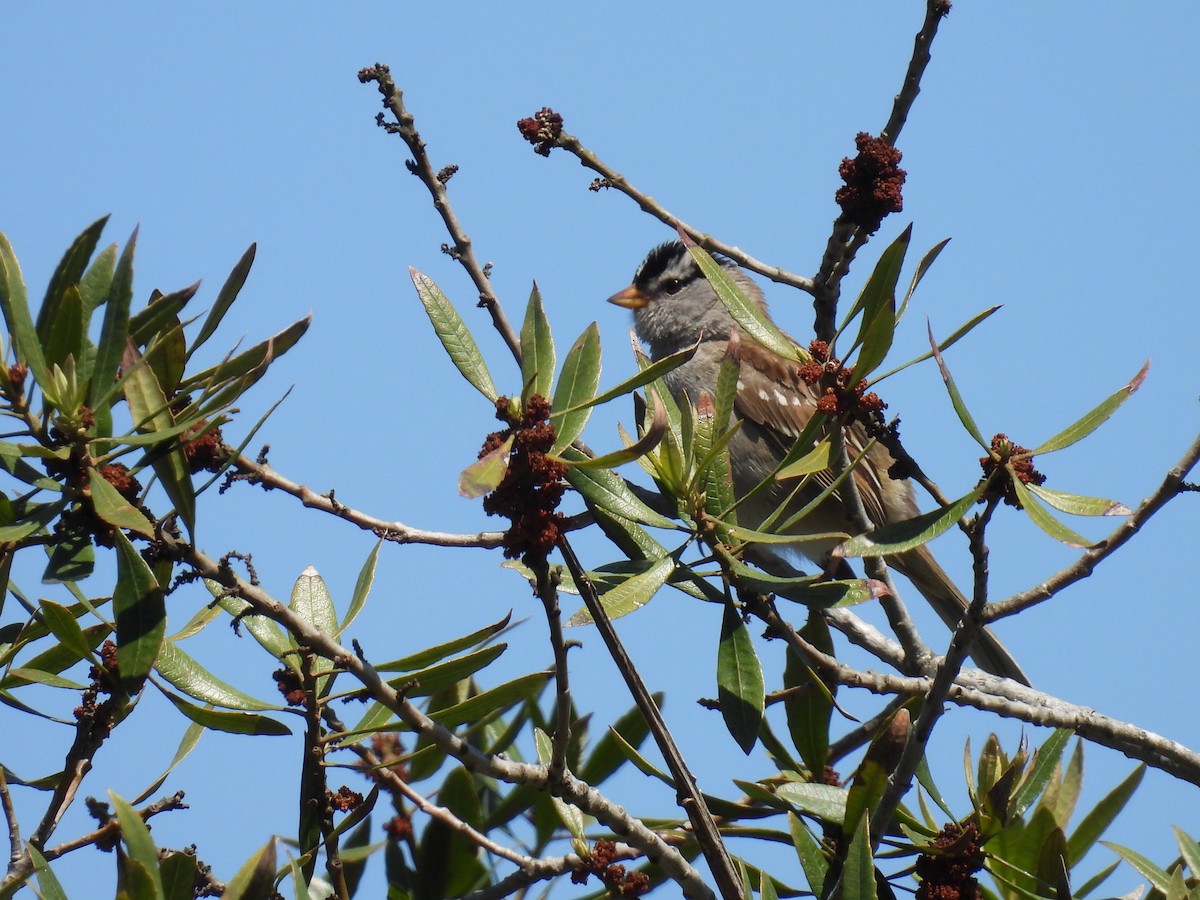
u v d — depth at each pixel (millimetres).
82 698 5414
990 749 6000
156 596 4414
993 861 6055
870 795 5488
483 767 5082
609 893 5918
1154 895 6305
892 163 5695
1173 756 7020
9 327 4336
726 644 5500
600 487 5375
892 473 4930
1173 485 5121
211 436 4758
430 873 6602
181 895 4969
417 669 5383
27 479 4473
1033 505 4449
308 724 5355
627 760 6559
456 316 5215
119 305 4500
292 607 5816
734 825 6332
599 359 5062
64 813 5316
